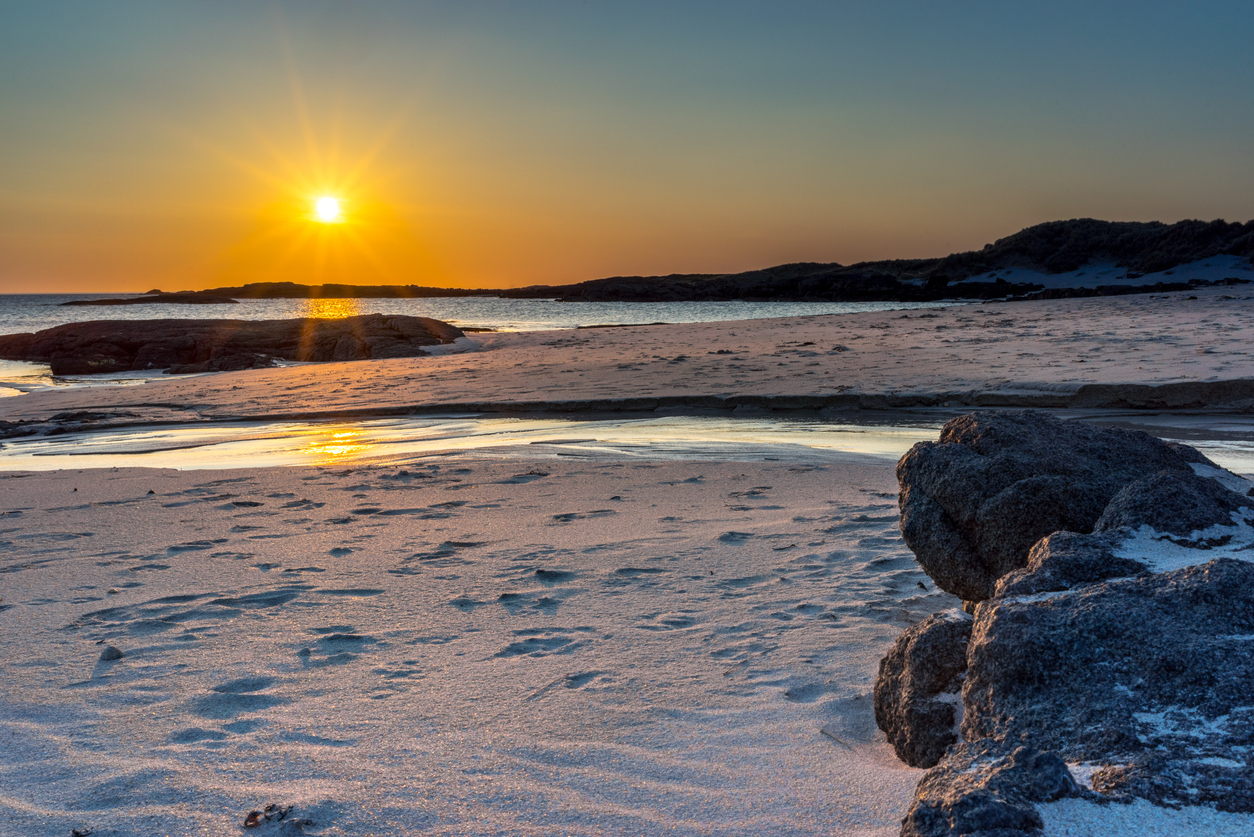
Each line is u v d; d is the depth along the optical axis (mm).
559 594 5105
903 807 2434
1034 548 3188
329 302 166375
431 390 18172
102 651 4172
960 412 14227
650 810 2535
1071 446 4031
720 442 11680
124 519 7555
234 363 32062
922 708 2818
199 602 5090
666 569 5594
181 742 3166
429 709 3445
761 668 3807
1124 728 2129
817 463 9781
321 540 6637
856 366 18266
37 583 5555
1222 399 13398
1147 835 1743
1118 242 118938
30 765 2986
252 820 2512
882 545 6000
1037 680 2398
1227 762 1921
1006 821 1746
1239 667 2186
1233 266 102062
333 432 14047
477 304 138625
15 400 19281
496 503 7961
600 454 10812
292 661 4090
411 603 4996
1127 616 2426
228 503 8188
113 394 19422
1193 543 3021
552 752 2988
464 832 2424
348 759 2971
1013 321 27125
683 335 27766
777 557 5793
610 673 3818
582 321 62781
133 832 2492
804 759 2867
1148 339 20047
